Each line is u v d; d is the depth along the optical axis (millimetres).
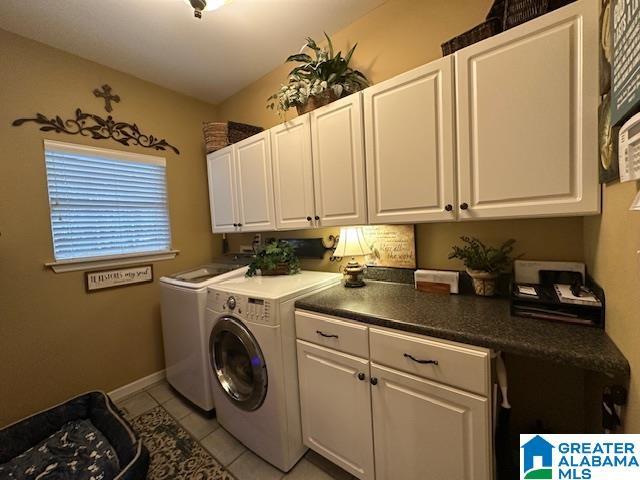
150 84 2410
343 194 1573
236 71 2336
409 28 1609
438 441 1037
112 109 2182
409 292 1568
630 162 598
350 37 1848
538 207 1018
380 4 1695
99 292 2123
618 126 709
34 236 1839
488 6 1366
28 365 1823
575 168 943
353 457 1303
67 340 1979
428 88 1236
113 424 1553
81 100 2025
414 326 1070
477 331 979
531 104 1001
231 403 1650
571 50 919
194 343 1850
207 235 2816
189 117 2682
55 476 1327
